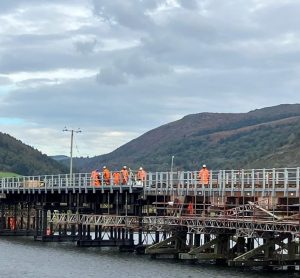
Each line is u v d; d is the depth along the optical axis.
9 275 59.09
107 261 67.31
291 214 57.38
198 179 67.19
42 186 94.50
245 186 61.75
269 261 58.47
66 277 57.44
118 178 77.50
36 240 94.75
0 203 111.38
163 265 62.47
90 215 80.00
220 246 63.06
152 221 72.19
